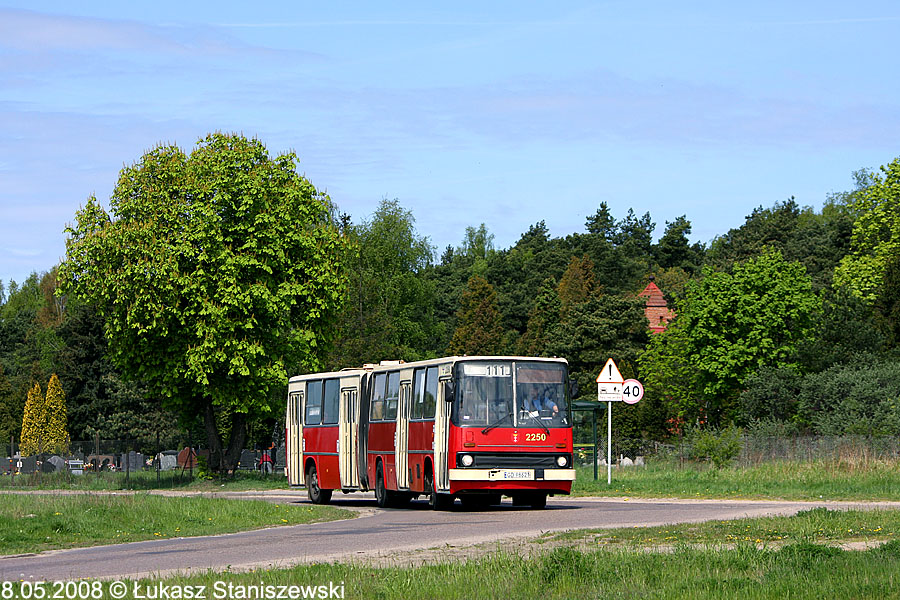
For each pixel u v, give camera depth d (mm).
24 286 165125
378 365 36562
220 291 48375
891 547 16453
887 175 82250
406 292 93250
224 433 79875
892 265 67312
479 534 22031
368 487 35156
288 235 49906
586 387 90188
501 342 109875
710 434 45938
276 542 22031
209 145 50469
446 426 29406
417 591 14164
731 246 128875
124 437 84500
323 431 38062
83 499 32312
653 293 127188
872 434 42719
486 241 173625
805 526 20672
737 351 71188
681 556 16406
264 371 49562
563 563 15492
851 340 59844
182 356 49312
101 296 48938
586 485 38438
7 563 19938
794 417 55562
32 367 105062
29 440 81125
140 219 48750
